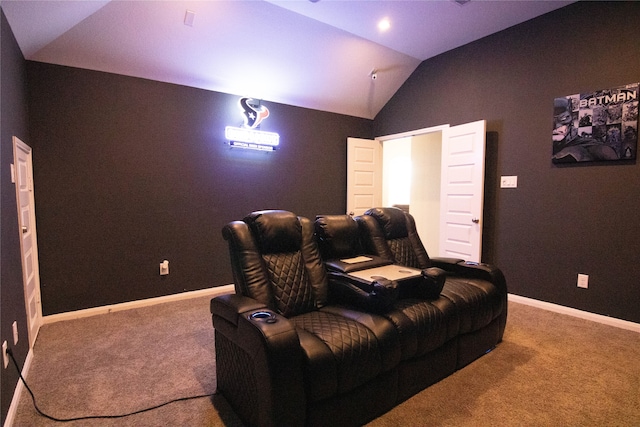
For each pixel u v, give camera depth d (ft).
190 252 12.69
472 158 12.71
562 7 10.73
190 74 12.13
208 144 12.98
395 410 5.93
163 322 10.03
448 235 13.74
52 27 8.82
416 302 6.89
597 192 10.12
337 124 16.83
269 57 12.67
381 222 9.11
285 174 15.20
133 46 10.56
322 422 4.94
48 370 7.28
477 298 7.60
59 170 10.18
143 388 6.61
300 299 6.61
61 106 10.16
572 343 8.52
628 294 9.60
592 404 6.05
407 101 16.12
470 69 13.38
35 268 9.48
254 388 4.95
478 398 6.26
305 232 7.44
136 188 11.51
